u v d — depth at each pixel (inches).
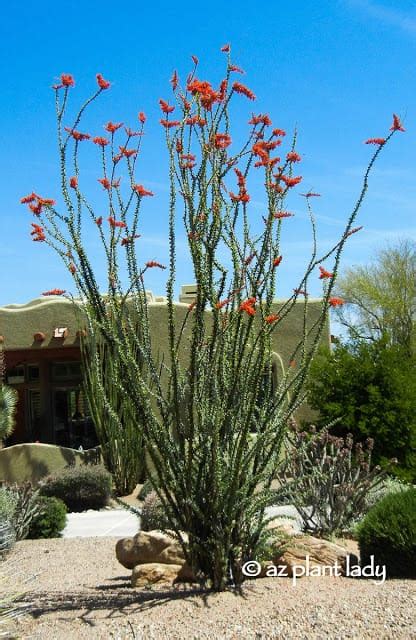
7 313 700.7
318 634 177.0
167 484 222.4
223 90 230.8
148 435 221.5
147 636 184.5
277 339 659.4
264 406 233.8
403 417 526.9
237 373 213.5
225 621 188.4
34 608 223.8
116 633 188.9
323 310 228.8
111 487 557.6
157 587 249.6
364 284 1369.3
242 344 224.8
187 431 223.0
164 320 641.6
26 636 194.7
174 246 218.8
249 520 223.9
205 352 222.8
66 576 313.3
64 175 228.1
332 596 202.7
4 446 778.8
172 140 223.8
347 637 174.7
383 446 530.3
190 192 222.4
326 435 368.8
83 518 498.9
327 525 336.2
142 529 351.9
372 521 249.9
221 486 216.2
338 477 356.2
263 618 188.4
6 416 582.9
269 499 225.3
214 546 216.7
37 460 625.6
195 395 219.6
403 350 588.7
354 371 545.6
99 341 608.1
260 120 233.0
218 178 223.5
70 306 696.4
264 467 224.5
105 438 614.9
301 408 641.0
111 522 476.4
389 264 1387.8
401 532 241.0
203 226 219.8
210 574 221.1
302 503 335.6
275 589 213.2
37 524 422.3
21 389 792.3
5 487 451.8
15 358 708.7
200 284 213.0
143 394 220.1
